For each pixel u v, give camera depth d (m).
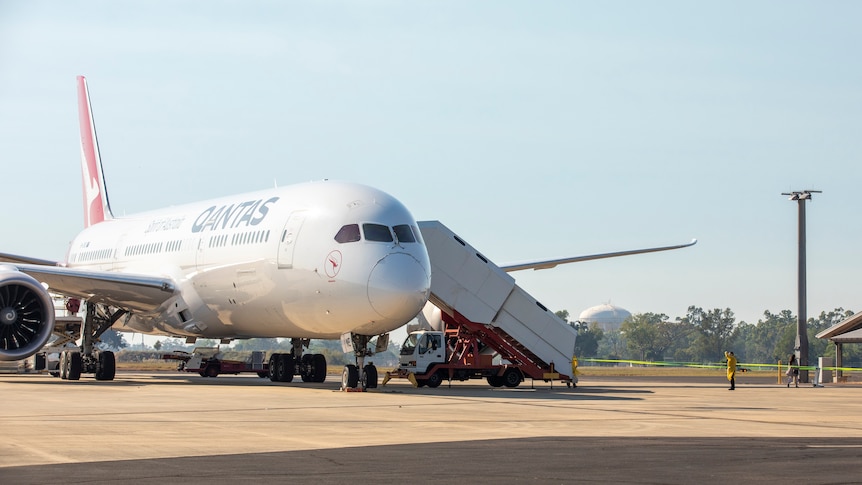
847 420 28.45
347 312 37.59
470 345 47.50
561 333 48.50
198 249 46.41
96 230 62.94
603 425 25.42
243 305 43.22
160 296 47.19
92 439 20.58
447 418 26.75
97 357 48.97
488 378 49.19
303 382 49.53
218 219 46.25
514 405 32.34
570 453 18.94
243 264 42.47
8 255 59.12
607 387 51.12
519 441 21.11
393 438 21.53
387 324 37.53
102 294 46.22
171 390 39.25
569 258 54.47
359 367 39.25
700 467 16.98
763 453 19.11
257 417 26.38
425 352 45.88
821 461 17.86
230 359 65.75
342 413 28.03
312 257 38.69
